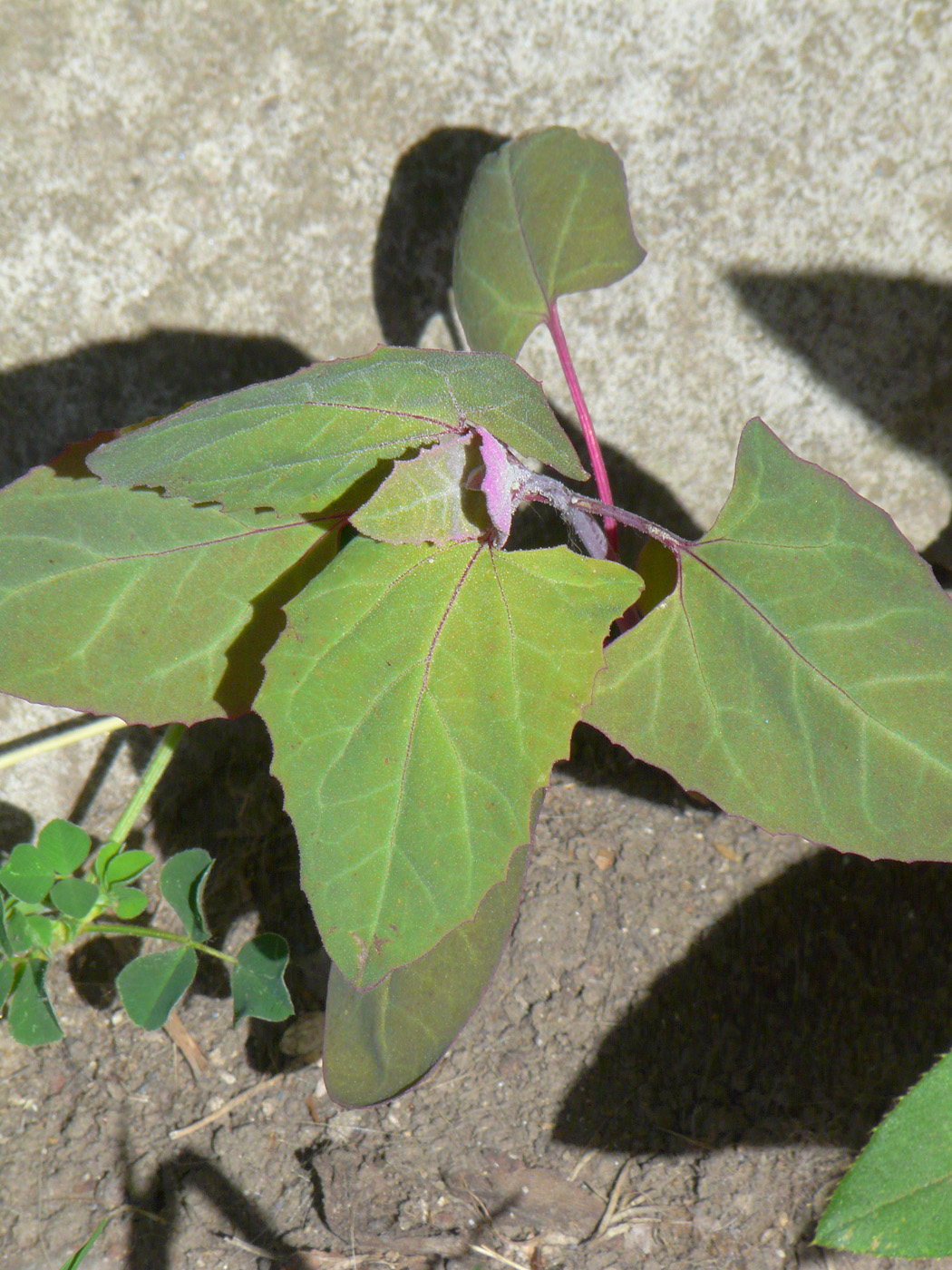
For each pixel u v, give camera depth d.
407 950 0.50
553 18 0.56
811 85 0.57
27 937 0.56
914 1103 0.49
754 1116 0.57
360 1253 0.56
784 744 0.52
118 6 0.55
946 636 0.52
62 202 0.56
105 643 0.53
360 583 0.51
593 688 0.51
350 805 0.50
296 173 0.57
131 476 0.51
